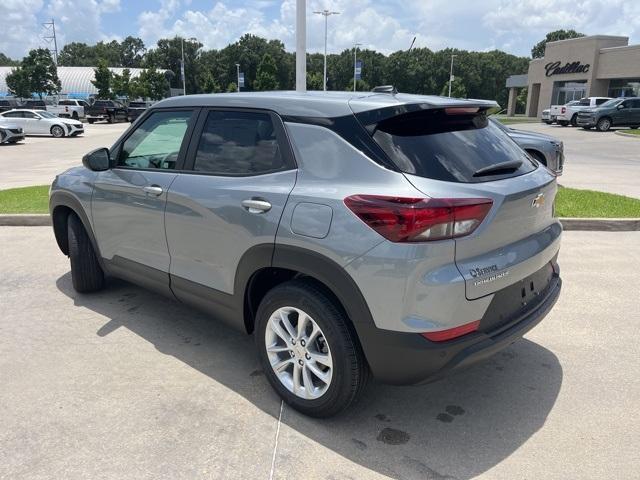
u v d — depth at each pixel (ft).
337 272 8.91
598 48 146.20
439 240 8.29
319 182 9.41
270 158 10.36
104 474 8.67
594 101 105.91
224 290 11.26
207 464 8.93
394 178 8.65
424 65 376.89
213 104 11.84
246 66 385.50
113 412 10.36
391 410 10.58
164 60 380.78
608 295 16.33
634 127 99.91
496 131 10.87
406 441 9.60
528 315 9.84
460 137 9.72
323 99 10.08
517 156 10.53
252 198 10.21
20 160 57.16
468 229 8.48
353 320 8.98
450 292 8.34
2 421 10.05
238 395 11.02
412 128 9.33
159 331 14.01
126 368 12.07
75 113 157.69
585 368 12.14
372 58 378.94
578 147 67.41
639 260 19.80
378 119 9.18
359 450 9.34
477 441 9.60
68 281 17.69
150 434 9.70
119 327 14.21
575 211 25.80
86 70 314.76
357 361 9.33
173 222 12.03
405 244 8.27
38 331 13.91
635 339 13.51
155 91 227.81
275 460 9.05
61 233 17.03
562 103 164.96
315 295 9.46
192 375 11.80
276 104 10.56
